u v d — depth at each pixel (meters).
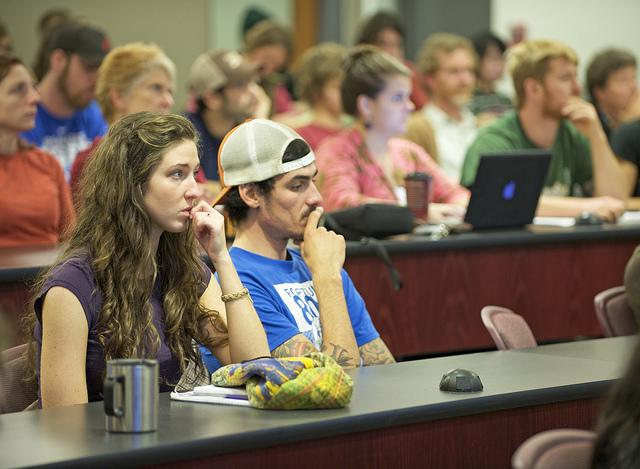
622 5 12.19
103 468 2.43
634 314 4.19
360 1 12.23
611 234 5.88
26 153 5.50
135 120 3.35
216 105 6.64
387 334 5.32
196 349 3.50
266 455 2.65
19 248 5.19
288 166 3.79
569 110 6.57
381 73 5.97
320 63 7.68
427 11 12.11
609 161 6.66
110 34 10.18
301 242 3.89
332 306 3.79
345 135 6.12
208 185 6.07
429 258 5.41
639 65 12.25
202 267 3.54
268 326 3.69
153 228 3.35
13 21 9.82
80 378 3.21
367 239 5.17
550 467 2.24
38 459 2.41
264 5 12.16
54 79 6.57
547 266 5.75
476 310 5.56
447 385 3.04
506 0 11.96
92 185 3.34
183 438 2.55
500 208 5.69
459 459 2.97
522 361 3.51
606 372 3.32
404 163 6.40
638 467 2.09
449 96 8.03
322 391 2.79
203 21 10.64
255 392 2.82
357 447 2.79
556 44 6.56
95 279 3.29
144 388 2.61
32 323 3.40
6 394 3.36
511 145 6.59
